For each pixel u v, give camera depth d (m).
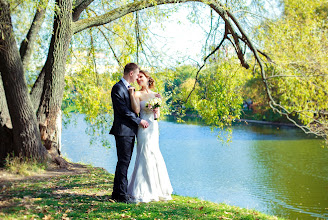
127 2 11.44
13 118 9.38
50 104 10.68
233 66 13.52
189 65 13.67
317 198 16.98
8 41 8.67
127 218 4.63
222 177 22.27
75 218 4.54
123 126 5.51
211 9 13.71
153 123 5.94
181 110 13.15
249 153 31.66
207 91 13.28
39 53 13.55
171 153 32.72
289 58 12.81
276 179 21.45
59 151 11.58
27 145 9.60
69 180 8.12
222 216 5.14
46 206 5.07
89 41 14.29
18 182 7.60
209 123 13.11
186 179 21.81
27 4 8.29
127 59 13.48
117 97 5.47
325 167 24.48
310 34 12.62
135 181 5.75
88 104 13.48
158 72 12.98
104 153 27.03
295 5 12.74
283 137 42.34
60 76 10.74
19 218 4.37
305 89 12.46
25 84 9.43
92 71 14.08
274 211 14.92
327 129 12.50
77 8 10.98
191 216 5.00
